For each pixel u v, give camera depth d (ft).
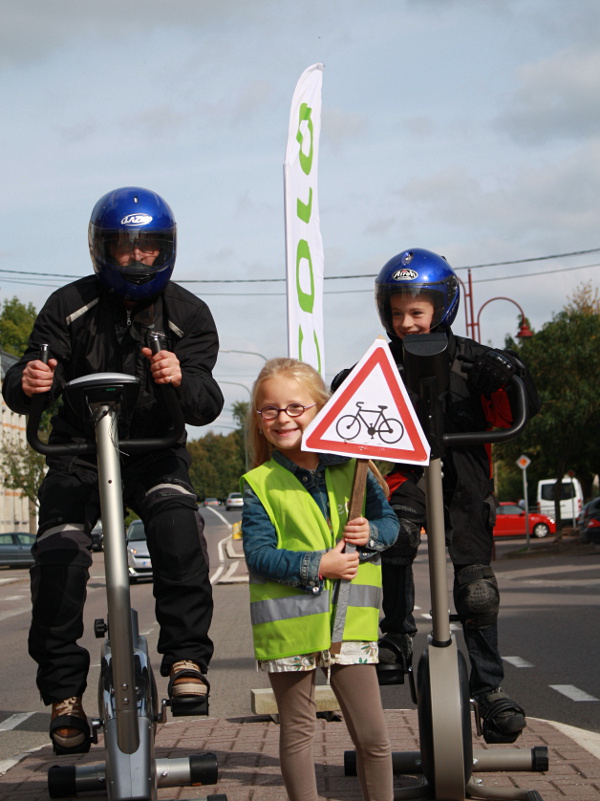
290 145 22.91
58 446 10.82
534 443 108.78
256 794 14.40
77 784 14.37
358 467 10.83
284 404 11.17
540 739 17.87
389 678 14.34
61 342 12.39
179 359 12.48
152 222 11.98
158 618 12.37
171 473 12.72
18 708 27.25
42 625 12.19
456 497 14.08
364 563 11.09
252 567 10.94
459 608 13.99
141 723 10.86
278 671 10.84
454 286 14.40
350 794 14.02
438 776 12.24
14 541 131.85
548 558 99.50
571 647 33.94
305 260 23.25
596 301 126.11
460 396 13.98
